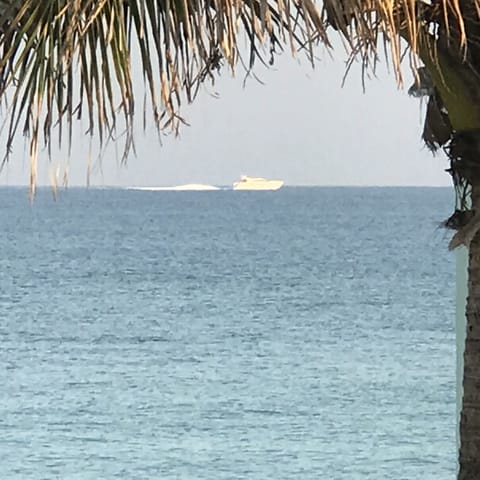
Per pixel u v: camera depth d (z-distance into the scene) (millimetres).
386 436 46500
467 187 12266
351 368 66125
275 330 90062
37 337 88250
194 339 85375
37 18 8422
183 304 114625
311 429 48781
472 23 11258
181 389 60812
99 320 100875
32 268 164750
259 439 47312
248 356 74500
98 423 51438
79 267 167125
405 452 44250
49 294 127250
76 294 127062
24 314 105812
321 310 105875
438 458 43250
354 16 8750
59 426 50625
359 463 42812
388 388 58188
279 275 151250
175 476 42656
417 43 9531
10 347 82000
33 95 8484
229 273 155500
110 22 8578
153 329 92875
